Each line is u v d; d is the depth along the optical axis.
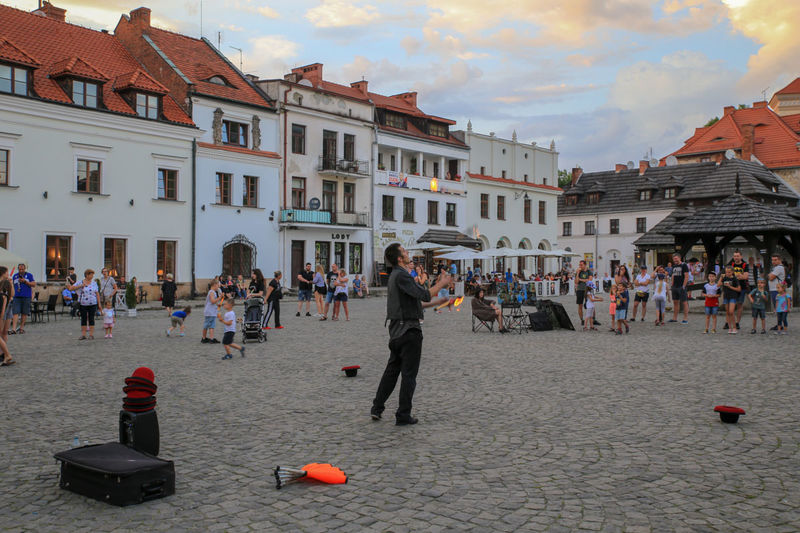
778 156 65.38
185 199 35.56
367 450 6.52
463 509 4.91
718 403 8.50
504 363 12.32
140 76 33.75
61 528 4.64
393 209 48.72
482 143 56.66
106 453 5.54
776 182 51.88
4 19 33.28
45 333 18.73
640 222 69.06
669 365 11.77
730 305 17.09
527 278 54.34
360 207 46.25
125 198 32.91
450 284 7.67
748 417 7.69
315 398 9.18
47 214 30.08
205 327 16.30
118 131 32.53
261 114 39.88
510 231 58.72
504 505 4.98
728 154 64.62
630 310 26.33
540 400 8.86
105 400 9.16
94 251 31.77
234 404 8.83
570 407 8.40
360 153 46.28
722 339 15.88
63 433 7.35
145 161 33.72
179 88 36.56
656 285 20.33
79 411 8.46
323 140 43.78
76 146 30.98
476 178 55.12
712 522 4.62
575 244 74.12
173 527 4.65
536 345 15.17
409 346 7.54
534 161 61.81
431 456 6.29
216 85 38.56
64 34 35.69
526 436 6.98
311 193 42.84
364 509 4.94
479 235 55.59
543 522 4.65
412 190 49.97
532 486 5.40
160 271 34.66
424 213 51.12
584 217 73.31
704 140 72.44
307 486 5.49
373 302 34.28
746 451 6.31
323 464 5.78
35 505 5.09
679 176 69.00
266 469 5.96
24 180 29.33
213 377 11.05
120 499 5.03
